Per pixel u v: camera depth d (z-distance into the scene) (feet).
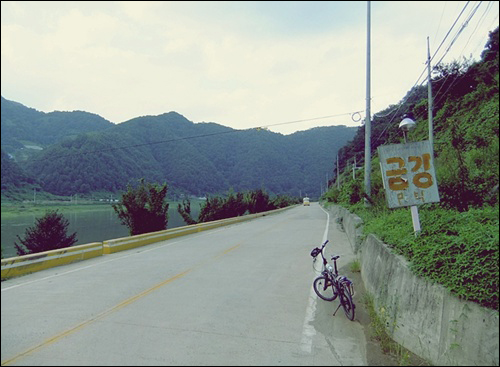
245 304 20.56
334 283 20.17
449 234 16.37
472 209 18.53
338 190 140.56
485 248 12.61
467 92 50.52
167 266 32.27
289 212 147.64
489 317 11.32
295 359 13.67
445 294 12.86
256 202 133.08
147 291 23.47
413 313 14.19
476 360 11.25
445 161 22.63
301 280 26.30
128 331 16.38
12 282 26.78
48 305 20.48
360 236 32.12
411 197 18.67
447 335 12.30
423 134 61.41
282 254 37.60
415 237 17.17
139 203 59.77
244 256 36.86
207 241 51.13
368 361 13.42
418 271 14.52
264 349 14.56
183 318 18.17
